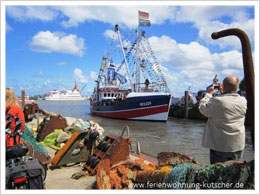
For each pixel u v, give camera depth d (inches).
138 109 887.7
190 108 1157.1
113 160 141.3
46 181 131.6
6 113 99.7
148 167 128.6
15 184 86.7
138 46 925.8
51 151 209.3
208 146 106.0
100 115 1132.5
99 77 1133.1
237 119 99.0
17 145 97.7
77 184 126.4
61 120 264.8
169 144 454.3
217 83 115.4
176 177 98.2
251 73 83.5
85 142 167.6
